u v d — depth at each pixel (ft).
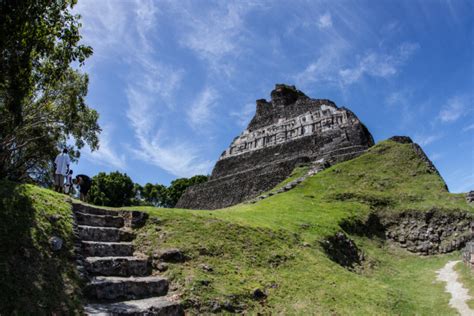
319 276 36.40
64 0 33.99
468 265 46.91
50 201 30.45
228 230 39.34
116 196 166.81
